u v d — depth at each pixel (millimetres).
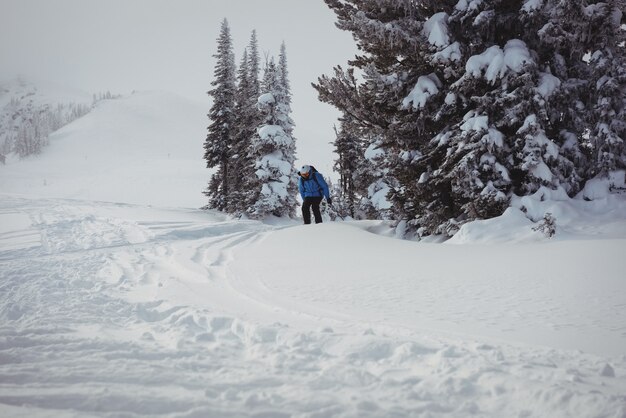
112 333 3033
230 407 1805
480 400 1903
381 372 2264
